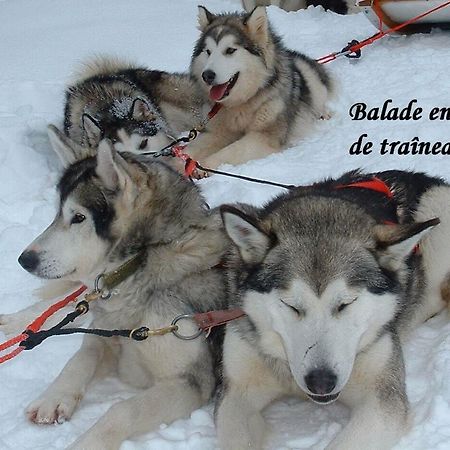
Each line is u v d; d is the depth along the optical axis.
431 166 3.30
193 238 2.57
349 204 2.47
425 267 2.68
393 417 2.37
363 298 2.34
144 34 5.81
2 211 3.29
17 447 2.42
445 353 2.53
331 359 2.29
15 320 2.76
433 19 5.12
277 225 2.43
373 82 4.38
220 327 2.55
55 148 2.64
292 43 5.44
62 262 2.52
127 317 2.55
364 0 5.21
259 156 3.67
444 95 3.95
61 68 4.97
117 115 3.75
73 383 2.51
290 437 2.43
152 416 2.43
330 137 3.77
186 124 4.27
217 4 6.82
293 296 2.33
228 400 2.44
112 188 2.52
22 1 7.29
